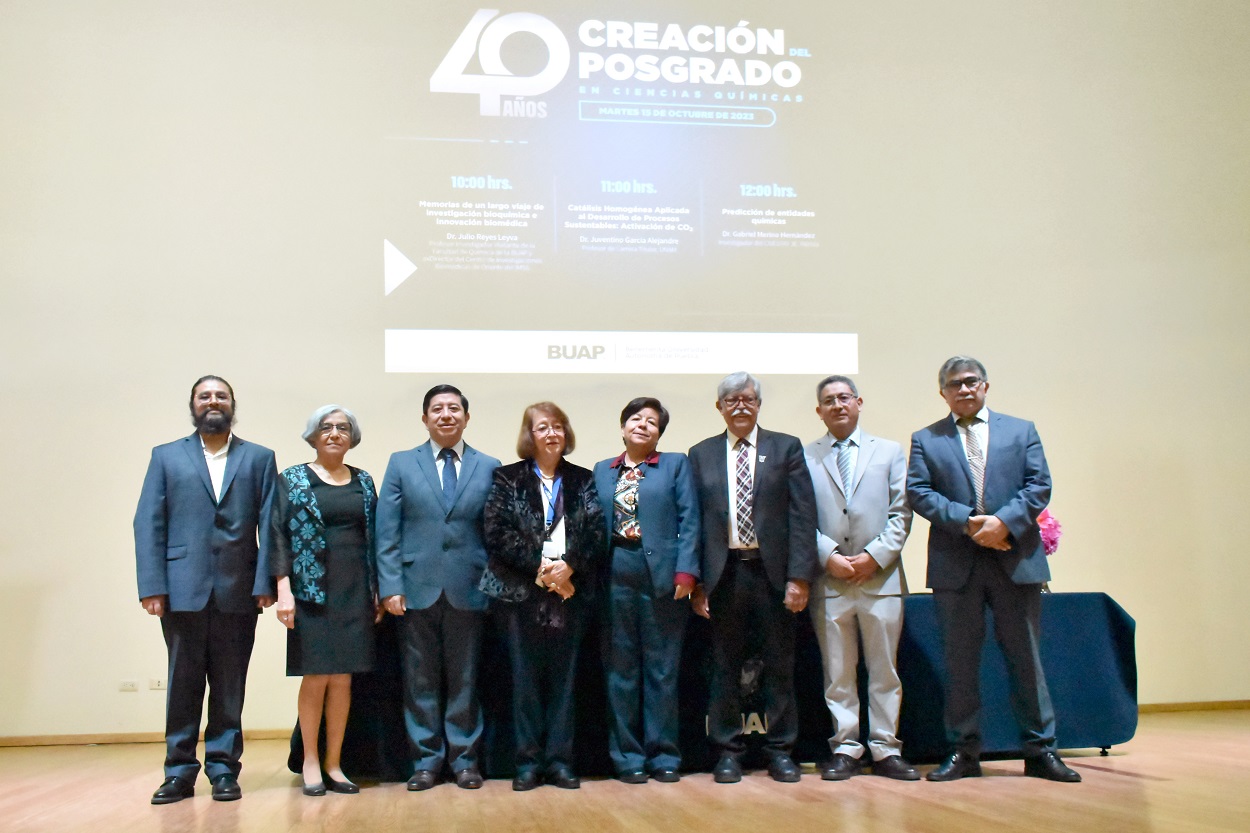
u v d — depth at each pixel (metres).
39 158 4.39
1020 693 3.12
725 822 2.47
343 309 4.47
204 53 4.49
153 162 4.43
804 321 4.70
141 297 4.39
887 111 4.85
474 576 3.13
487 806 2.74
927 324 4.79
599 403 4.56
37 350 4.34
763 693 3.23
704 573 3.14
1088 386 4.90
